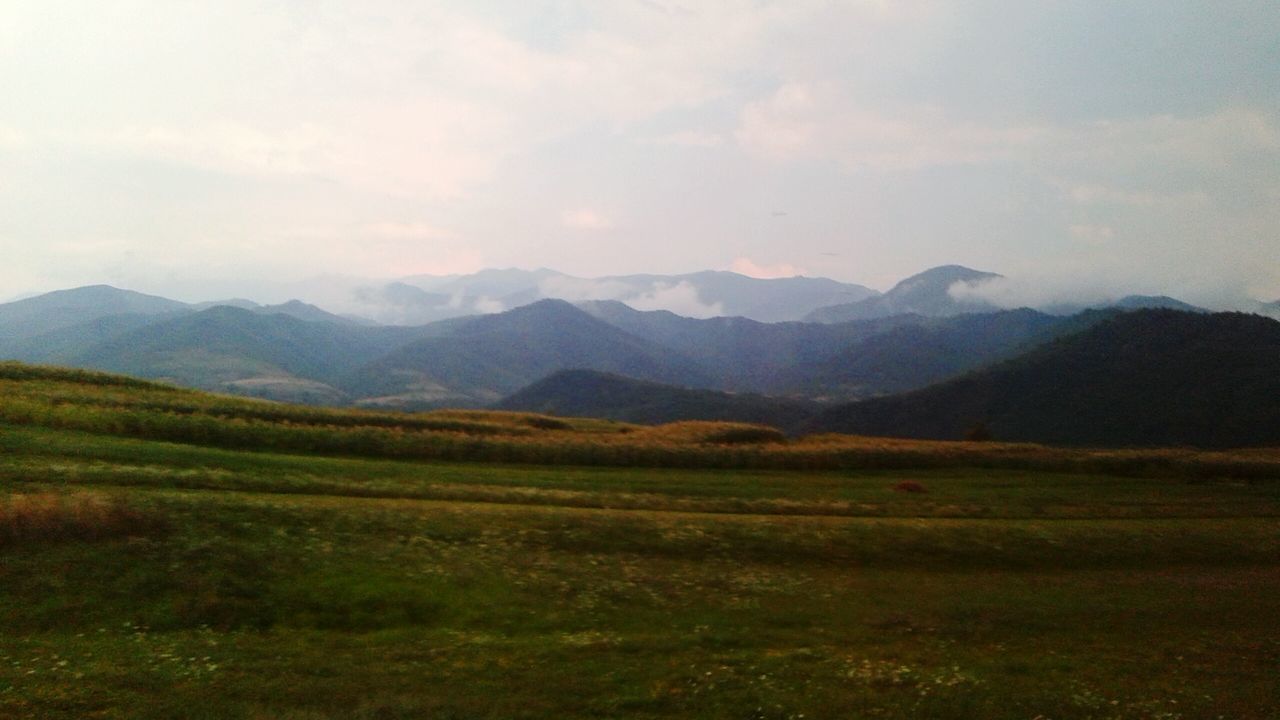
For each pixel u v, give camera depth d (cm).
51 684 1717
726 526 3469
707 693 1936
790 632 2473
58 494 2803
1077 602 2916
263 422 4950
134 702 1672
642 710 1831
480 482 4188
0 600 2081
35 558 2272
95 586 2217
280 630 2175
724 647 2303
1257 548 3778
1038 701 1988
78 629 2039
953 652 2358
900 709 1905
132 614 2139
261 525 2750
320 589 2406
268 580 2406
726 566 3080
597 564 2928
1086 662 2316
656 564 3012
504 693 1867
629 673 2041
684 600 2698
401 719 1689
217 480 3356
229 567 2425
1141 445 14500
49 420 4222
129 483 3161
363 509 3089
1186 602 2978
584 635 2322
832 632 2495
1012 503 4731
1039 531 3756
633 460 5428
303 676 1884
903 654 2319
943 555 3425
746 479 5141
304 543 2680
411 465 4538
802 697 1942
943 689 2033
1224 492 5425
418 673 1952
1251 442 14100
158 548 2448
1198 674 2247
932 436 17425
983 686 2069
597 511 3512
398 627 2277
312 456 4547
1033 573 3322
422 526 3022
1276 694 2098
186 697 1717
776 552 3275
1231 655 2420
